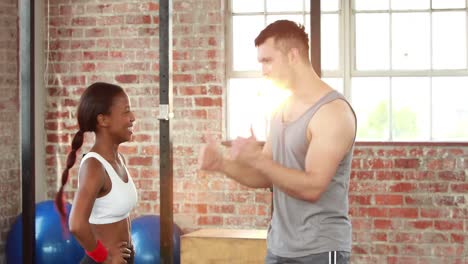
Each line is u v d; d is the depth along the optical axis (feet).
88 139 20.65
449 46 19.70
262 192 19.93
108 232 10.64
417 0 19.76
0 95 18.71
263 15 20.34
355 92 20.04
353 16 19.99
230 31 20.43
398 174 19.34
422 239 19.30
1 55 18.71
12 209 19.38
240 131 20.45
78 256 18.42
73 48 20.54
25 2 14.05
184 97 20.12
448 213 19.20
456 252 19.19
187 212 20.25
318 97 8.95
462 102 19.66
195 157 20.13
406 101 19.86
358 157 19.47
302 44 9.19
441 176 19.19
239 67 20.44
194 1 19.98
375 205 19.44
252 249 16.29
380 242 19.44
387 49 19.90
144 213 20.43
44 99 20.72
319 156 8.57
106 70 20.44
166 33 13.23
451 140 19.69
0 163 18.80
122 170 11.03
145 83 20.29
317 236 8.80
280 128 9.08
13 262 18.66
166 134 13.38
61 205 11.57
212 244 16.47
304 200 8.66
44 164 20.80
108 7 20.39
